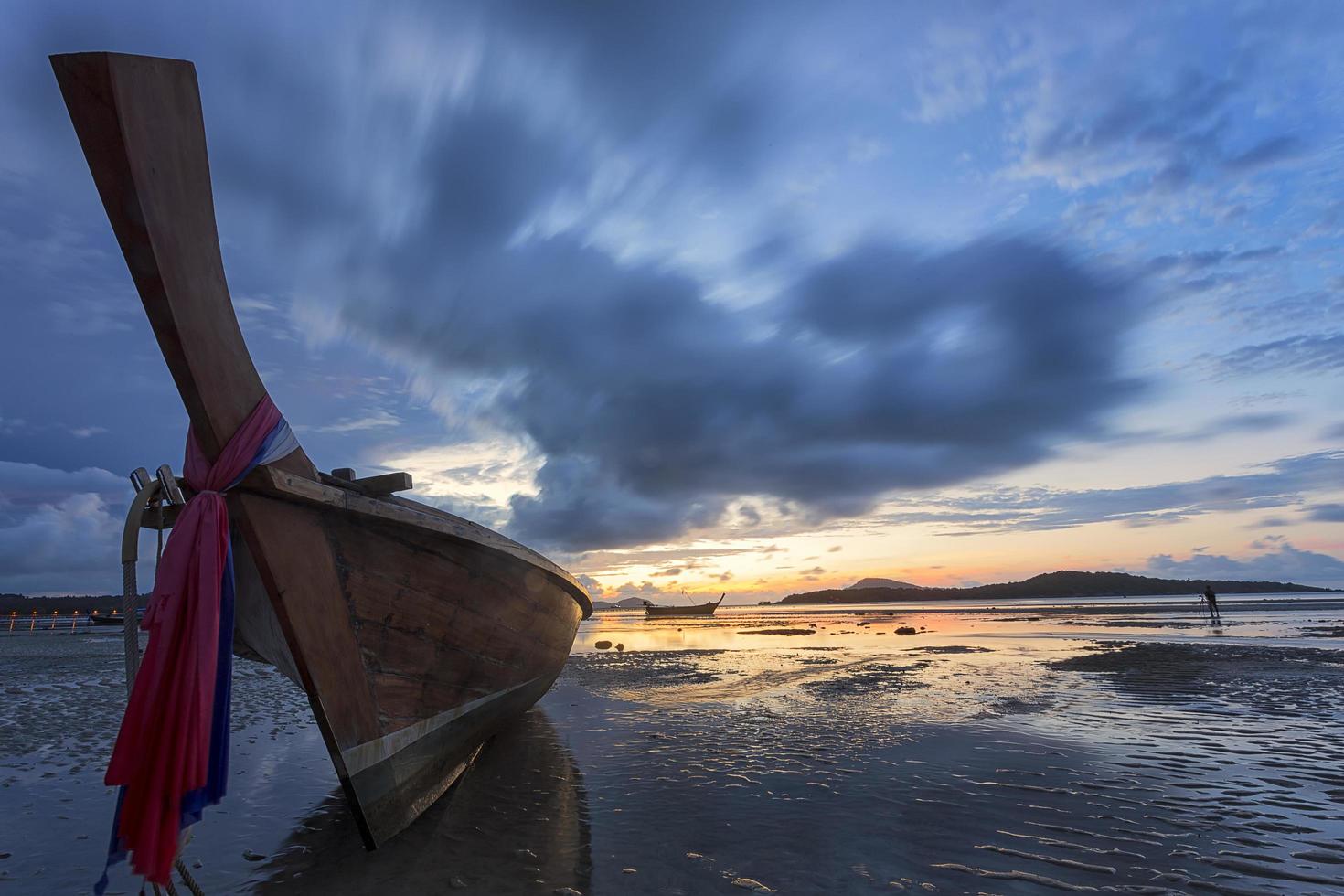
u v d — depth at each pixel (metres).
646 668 16.94
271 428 4.35
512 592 6.91
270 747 8.43
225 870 4.55
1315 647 16.91
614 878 4.28
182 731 3.46
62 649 26.94
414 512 5.20
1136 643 20.11
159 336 3.89
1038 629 29.64
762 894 3.99
